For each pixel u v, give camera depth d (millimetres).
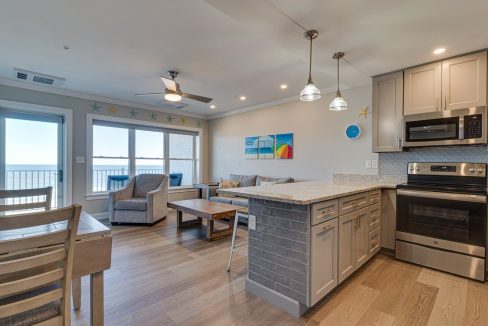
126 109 5172
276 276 1964
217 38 2580
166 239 3576
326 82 3875
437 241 2543
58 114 4410
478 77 2502
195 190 6371
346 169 4016
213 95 4684
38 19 2246
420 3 1773
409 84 2945
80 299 1922
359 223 2404
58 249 1184
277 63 3195
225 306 1935
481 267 2295
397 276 2422
